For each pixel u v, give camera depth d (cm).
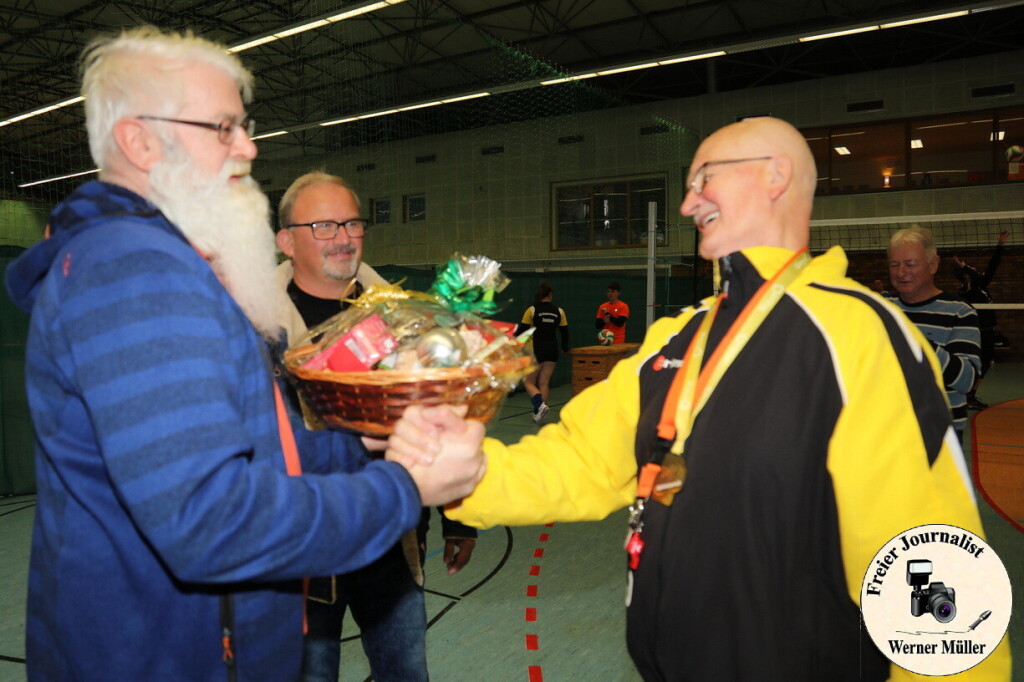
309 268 194
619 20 1360
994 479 510
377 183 1850
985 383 1123
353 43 1474
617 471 127
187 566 73
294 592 98
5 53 1451
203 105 94
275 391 105
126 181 94
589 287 1228
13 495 512
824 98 1502
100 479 83
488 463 121
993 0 921
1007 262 1373
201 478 72
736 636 97
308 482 83
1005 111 1363
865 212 1477
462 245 1773
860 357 97
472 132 1745
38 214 1773
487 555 384
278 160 1906
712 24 1374
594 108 1634
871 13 1157
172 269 79
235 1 1255
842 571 99
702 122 1602
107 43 95
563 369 1168
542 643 279
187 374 75
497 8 1324
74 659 85
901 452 94
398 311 114
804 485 97
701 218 122
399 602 172
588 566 366
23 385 519
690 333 120
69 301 77
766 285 108
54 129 1842
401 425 93
